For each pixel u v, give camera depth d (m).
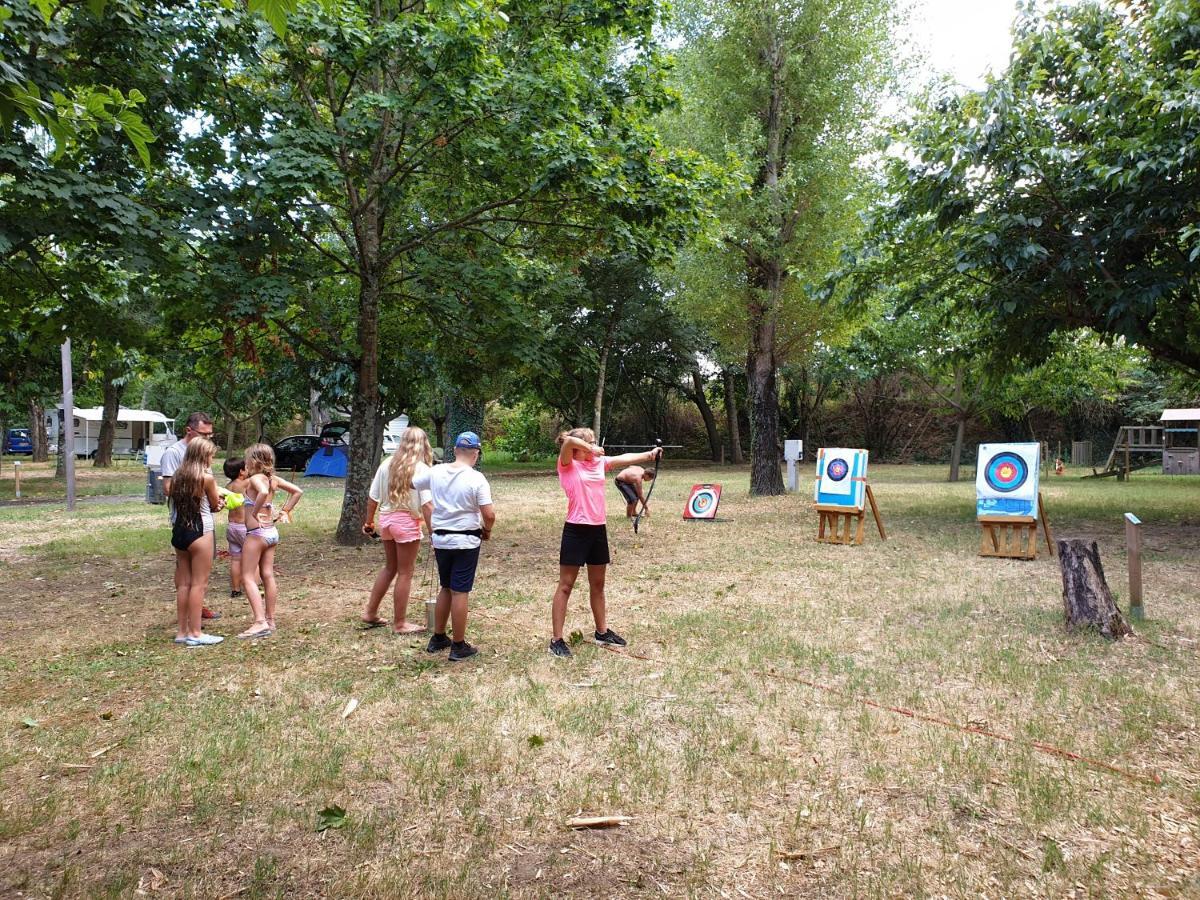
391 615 7.23
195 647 6.21
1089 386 24.73
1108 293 10.79
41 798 3.70
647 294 28.92
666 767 3.92
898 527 13.25
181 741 4.33
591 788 3.70
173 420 51.19
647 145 10.27
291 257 10.27
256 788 3.75
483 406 31.98
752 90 18.02
